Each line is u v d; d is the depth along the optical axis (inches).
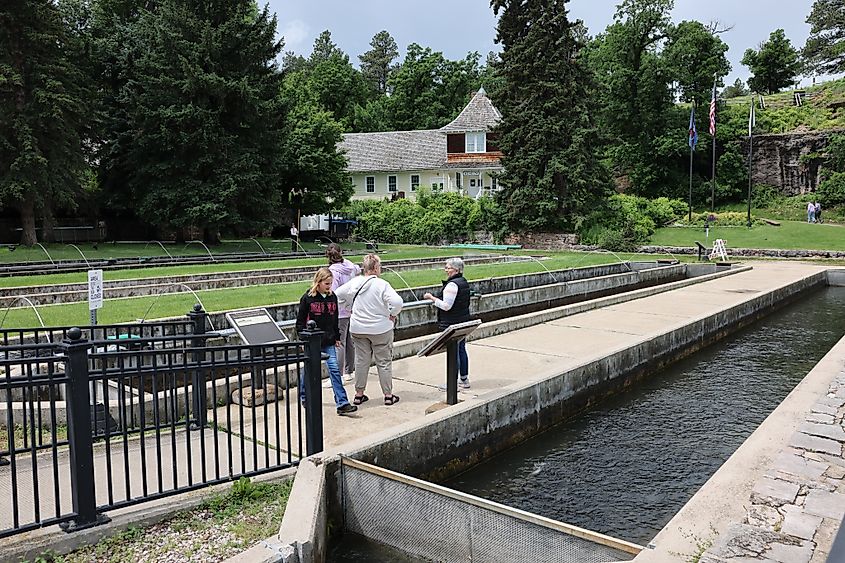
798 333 627.5
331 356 293.9
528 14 1572.3
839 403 278.1
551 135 1573.6
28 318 466.3
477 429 290.7
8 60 1095.0
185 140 1262.3
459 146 2219.5
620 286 970.7
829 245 1425.9
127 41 1456.7
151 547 168.4
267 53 1411.2
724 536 159.9
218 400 306.2
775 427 246.4
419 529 195.6
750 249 1419.8
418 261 1109.1
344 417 290.5
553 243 1603.1
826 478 197.9
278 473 215.3
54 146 1152.2
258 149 1375.5
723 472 203.0
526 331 510.0
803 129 2186.3
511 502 254.2
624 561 153.1
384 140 2390.5
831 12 2497.5
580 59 1636.3
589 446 316.5
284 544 164.1
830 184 2009.1
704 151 2192.4
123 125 1397.6
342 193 1831.9
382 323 303.1
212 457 233.0
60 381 168.4
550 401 342.6
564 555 167.3
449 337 285.3
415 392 334.6
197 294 631.2
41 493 193.6
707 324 555.8
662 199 1846.7
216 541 172.1
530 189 1588.3
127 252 1182.3
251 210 1391.5
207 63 1307.8
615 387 405.4
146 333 379.6
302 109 1774.1
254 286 732.0
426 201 1875.0
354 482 213.0
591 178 1587.1
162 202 1348.4
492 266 1019.9
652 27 2206.0
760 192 2162.9
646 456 302.7
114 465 222.4
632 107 2251.5
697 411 371.9
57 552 163.2
